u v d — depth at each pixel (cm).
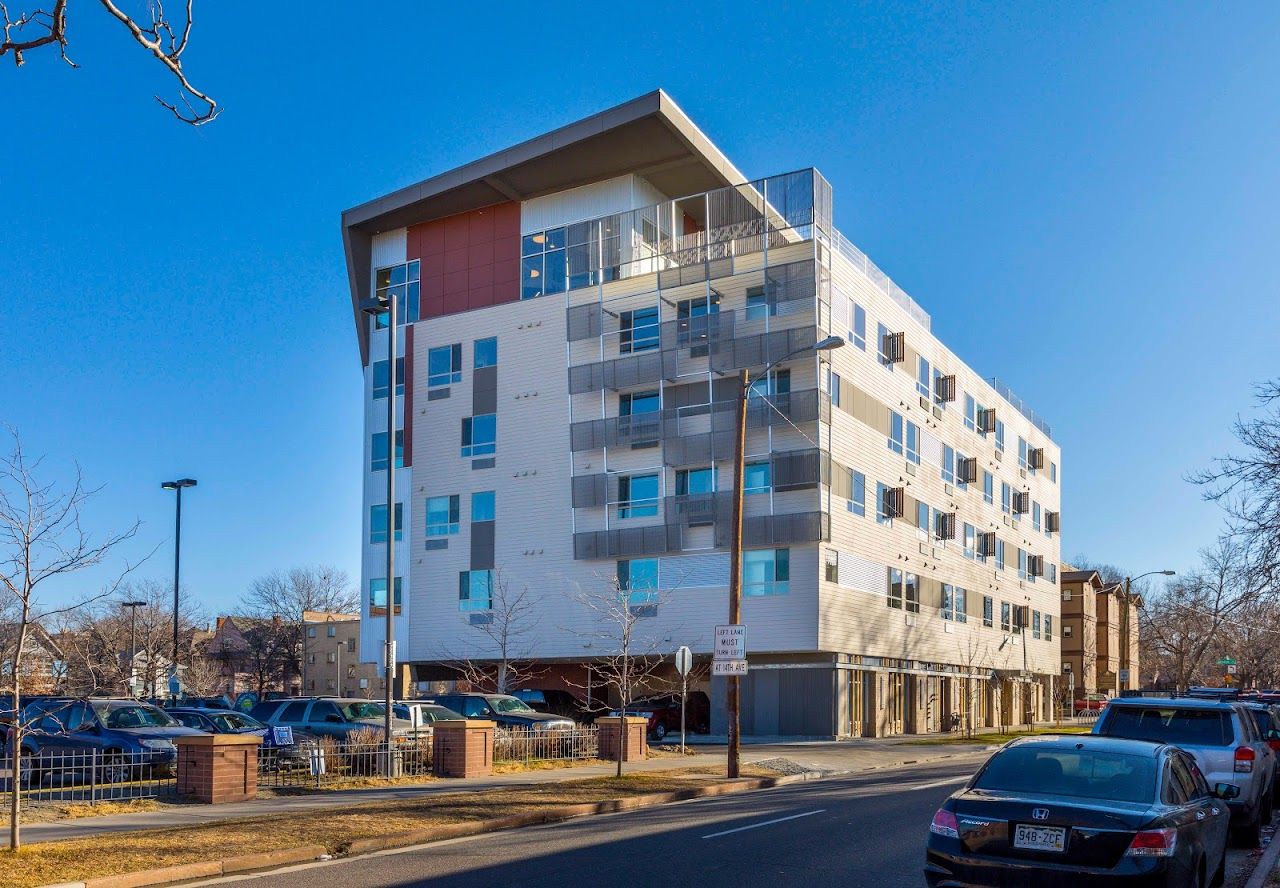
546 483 4809
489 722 2375
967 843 879
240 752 1827
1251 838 1445
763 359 4322
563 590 4706
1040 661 7112
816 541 4184
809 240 4312
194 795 1780
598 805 1834
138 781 2036
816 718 4331
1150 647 7125
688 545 4456
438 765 2306
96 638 3881
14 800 1238
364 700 2742
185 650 6034
